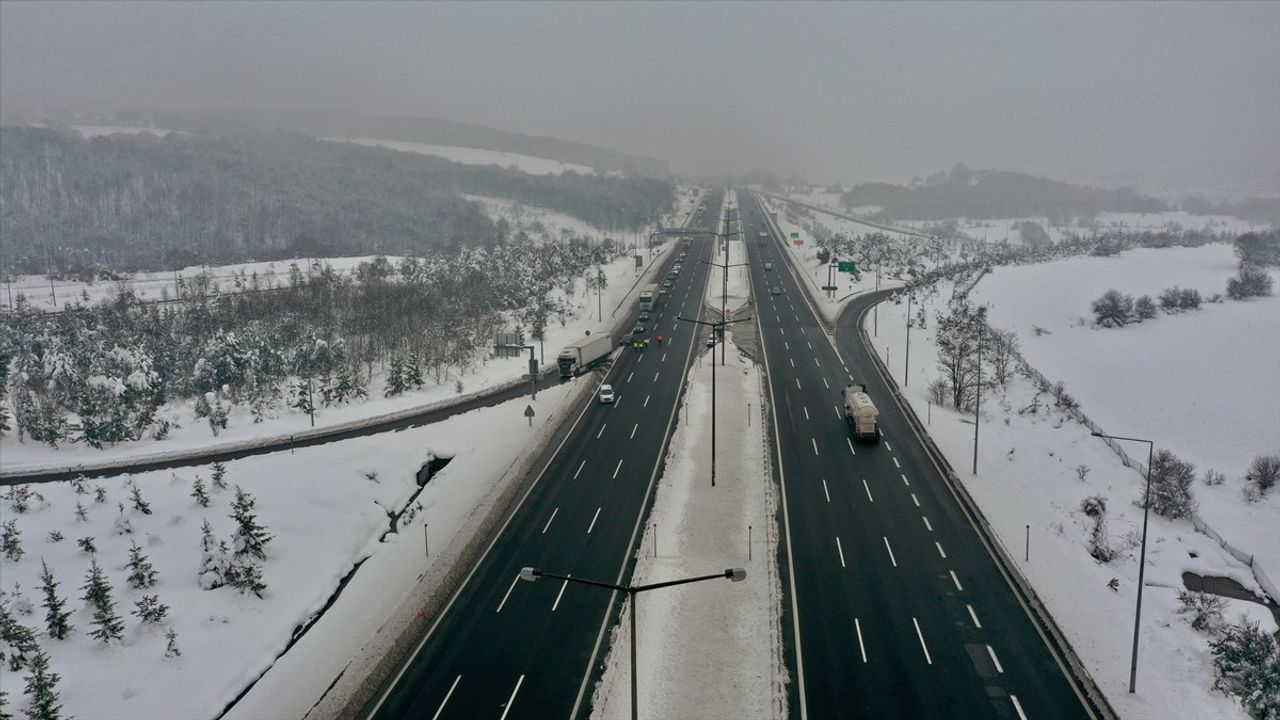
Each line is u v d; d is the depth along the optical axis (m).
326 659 42.94
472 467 67.62
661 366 98.94
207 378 87.75
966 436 74.94
